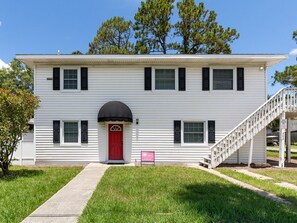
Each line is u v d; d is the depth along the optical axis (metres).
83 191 7.70
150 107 14.78
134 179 9.39
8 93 10.55
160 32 24.89
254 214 5.44
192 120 14.73
